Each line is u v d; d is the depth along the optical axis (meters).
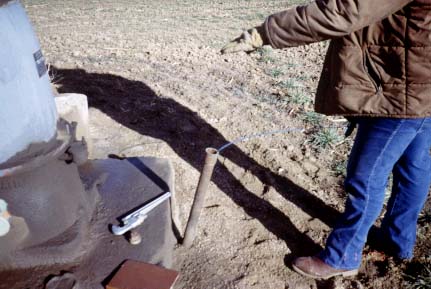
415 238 2.55
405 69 1.82
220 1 13.34
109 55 6.25
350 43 1.92
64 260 2.00
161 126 4.10
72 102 3.13
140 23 9.36
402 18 1.75
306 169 3.53
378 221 2.90
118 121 4.14
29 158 1.78
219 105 4.62
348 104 2.02
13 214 1.85
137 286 1.88
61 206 2.01
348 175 2.22
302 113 4.51
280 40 1.91
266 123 4.27
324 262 2.42
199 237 2.70
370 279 2.48
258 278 2.45
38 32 8.18
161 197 2.48
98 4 13.33
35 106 1.78
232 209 3.02
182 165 3.47
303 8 1.81
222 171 3.45
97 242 2.15
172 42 7.18
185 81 5.26
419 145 2.14
